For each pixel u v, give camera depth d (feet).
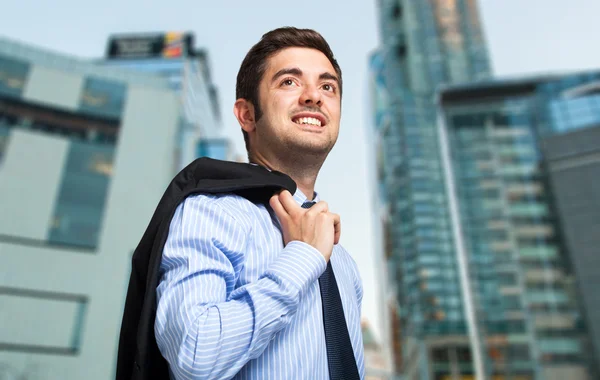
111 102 207.51
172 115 216.33
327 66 6.52
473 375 196.95
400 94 297.74
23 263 159.22
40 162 180.55
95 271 166.40
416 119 283.38
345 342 4.62
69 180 181.27
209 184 4.75
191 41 401.90
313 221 4.64
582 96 248.11
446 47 313.12
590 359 173.68
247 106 6.57
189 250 4.27
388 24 342.44
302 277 4.17
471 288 200.34
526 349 181.16
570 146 221.66
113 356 154.81
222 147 316.81
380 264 336.49
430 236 239.50
